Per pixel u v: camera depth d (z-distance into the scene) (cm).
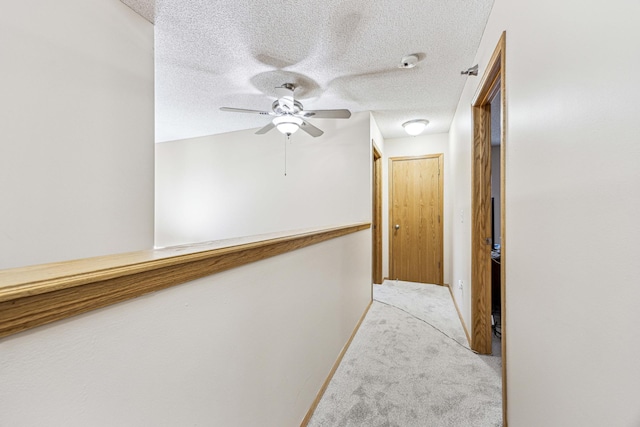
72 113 133
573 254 79
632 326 58
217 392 87
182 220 441
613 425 63
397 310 315
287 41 192
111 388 57
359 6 160
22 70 116
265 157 386
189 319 76
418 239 430
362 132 330
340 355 209
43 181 123
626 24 59
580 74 75
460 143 288
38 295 44
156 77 243
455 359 211
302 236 140
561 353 86
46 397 47
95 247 143
